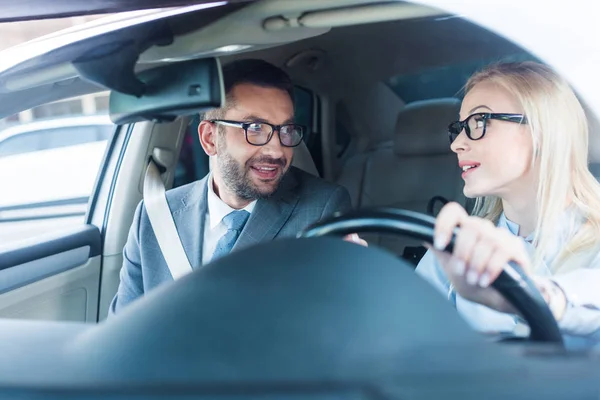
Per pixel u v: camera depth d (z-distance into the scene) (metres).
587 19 1.11
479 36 2.07
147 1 1.11
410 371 0.54
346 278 0.64
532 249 1.22
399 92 2.99
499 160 1.24
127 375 0.55
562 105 1.18
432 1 1.18
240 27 1.19
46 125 3.87
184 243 1.73
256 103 1.58
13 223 3.12
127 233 2.23
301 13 1.18
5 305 1.77
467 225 0.79
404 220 0.80
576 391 0.54
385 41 2.34
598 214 1.20
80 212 3.17
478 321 1.05
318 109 2.84
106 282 2.21
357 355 0.56
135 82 1.00
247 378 0.53
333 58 2.48
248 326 0.58
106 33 1.26
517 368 0.56
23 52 1.40
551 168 1.18
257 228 1.63
